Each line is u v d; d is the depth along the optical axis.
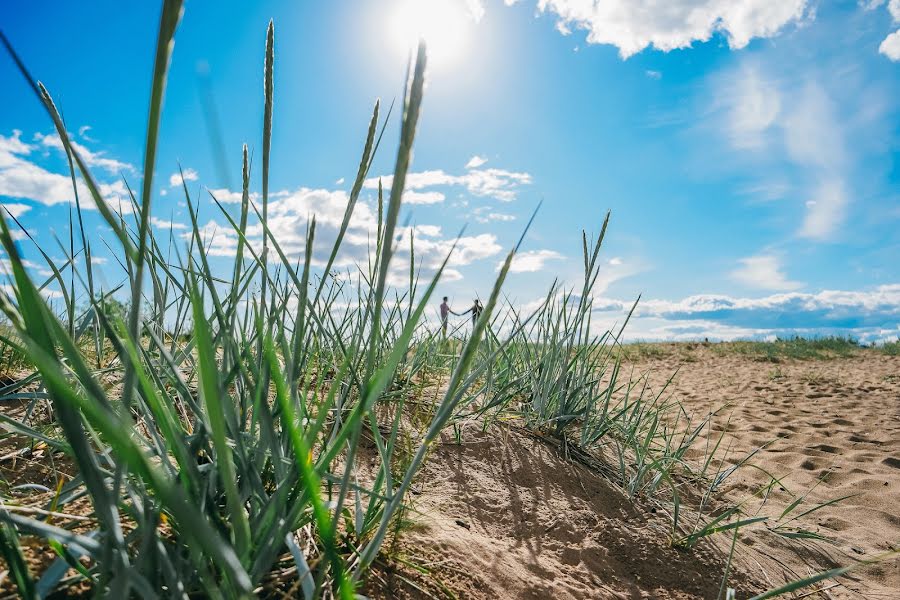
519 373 2.86
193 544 0.67
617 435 2.97
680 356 10.09
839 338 11.50
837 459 3.78
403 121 0.57
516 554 1.64
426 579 1.23
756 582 1.96
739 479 3.25
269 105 0.71
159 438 0.89
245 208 0.89
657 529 2.07
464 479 2.01
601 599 1.56
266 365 0.90
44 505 1.04
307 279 0.82
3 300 0.46
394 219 0.64
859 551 2.52
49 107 0.50
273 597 0.93
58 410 0.55
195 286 0.59
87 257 1.28
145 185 0.50
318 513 0.68
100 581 0.60
